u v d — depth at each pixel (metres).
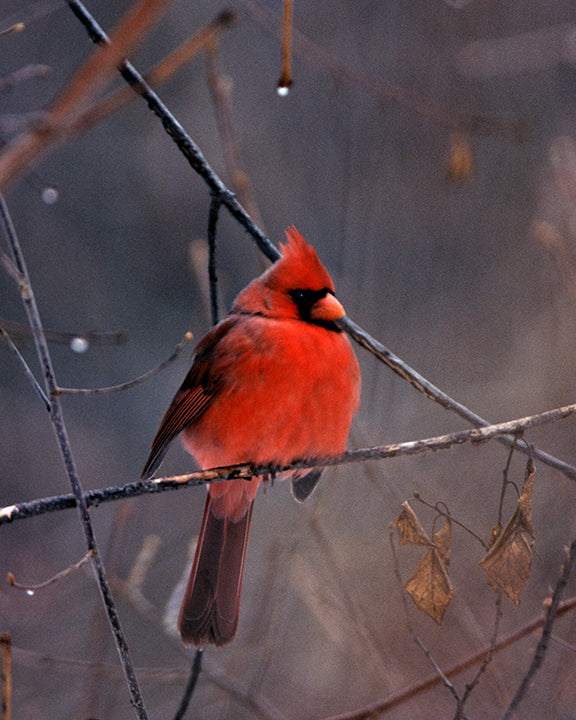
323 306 6.58
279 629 7.98
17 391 13.82
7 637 5.00
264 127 14.59
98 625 7.98
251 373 6.44
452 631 8.46
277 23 7.95
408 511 5.40
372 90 8.30
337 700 8.70
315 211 13.49
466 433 5.96
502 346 12.05
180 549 10.82
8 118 6.19
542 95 13.35
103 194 15.38
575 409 5.83
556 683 7.20
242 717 8.95
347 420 6.64
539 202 10.88
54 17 14.76
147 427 14.19
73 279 14.80
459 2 10.72
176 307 15.15
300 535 8.16
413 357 12.09
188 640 7.00
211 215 6.84
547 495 9.62
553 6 13.41
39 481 13.34
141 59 15.16
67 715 9.33
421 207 12.75
